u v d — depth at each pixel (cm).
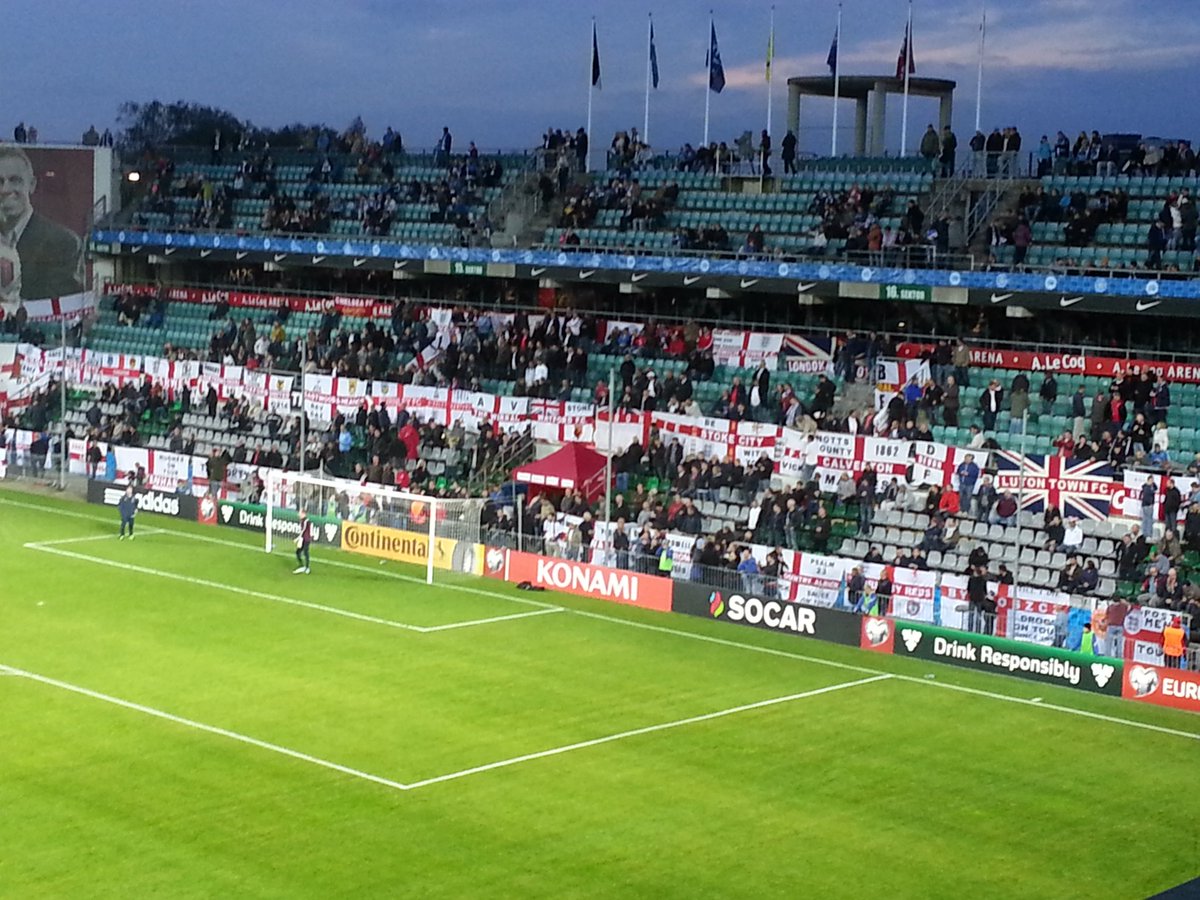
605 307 7100
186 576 5406
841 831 3177
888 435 5653
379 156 8069
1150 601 4631
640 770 3525
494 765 3531
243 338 7456
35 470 7062
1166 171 6075
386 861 2942
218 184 8400
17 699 3928
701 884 2875
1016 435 5609
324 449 6512
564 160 7362
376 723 3825
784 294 6588
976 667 4534
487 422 6288
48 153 8188
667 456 5869
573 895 2809
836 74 7081
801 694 4209
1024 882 2930
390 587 5353
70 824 3084
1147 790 3494
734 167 7031
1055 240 6009
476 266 6981
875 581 4969
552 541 5509
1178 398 5509
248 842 3019
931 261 5997
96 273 8400
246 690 4072
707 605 5075
